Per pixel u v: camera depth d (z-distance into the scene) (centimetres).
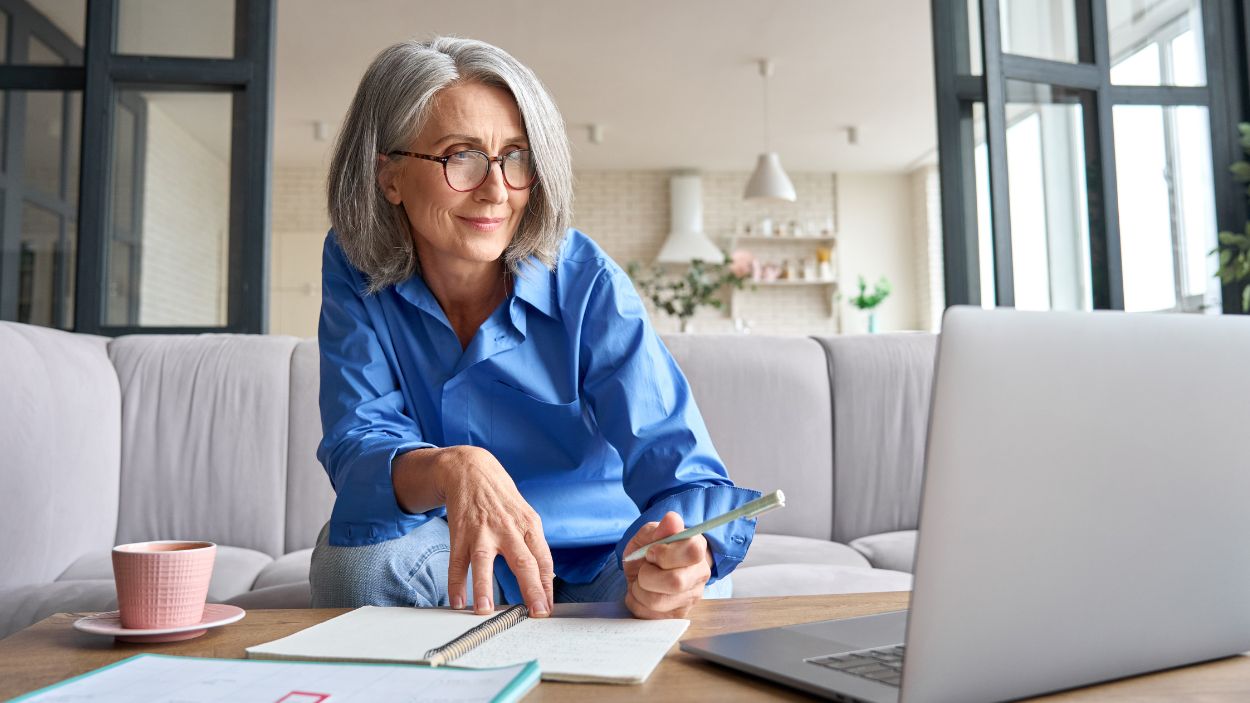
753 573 171
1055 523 58
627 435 111
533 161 109
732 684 64
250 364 223
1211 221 352
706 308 937
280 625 84
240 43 316
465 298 120
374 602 102
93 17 310
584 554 123
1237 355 66
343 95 711
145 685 60
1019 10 333
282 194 905
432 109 107
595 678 63
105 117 309
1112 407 60
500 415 120
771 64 661
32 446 176
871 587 167
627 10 573
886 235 944
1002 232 318
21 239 315
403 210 116
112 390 215
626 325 116
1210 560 65
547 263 118
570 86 701
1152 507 62
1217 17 361
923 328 923
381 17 573
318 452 113
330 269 124
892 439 228
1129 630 62
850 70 679
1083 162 337
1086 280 331
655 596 82
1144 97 347
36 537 176
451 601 86
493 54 109
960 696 56
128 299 311
